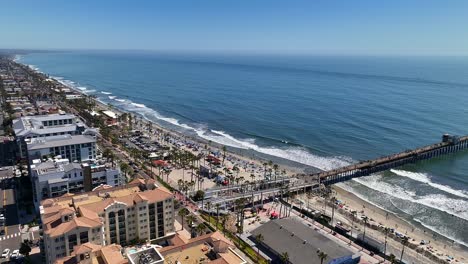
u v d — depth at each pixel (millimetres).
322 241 146875
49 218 129875
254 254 143125
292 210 188625
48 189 166000
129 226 145750
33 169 173125
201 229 152375
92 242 127062
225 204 188375
